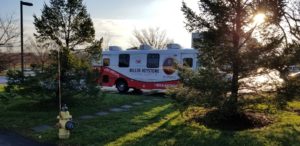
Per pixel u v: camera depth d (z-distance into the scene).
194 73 9.88
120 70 20.66
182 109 9.77
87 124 10.52
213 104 9.24
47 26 14.36
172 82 18.58
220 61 9.62
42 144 8.57
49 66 12.73
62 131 8.83
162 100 16.27
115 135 9.02
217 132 8.89
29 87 12.55
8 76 12.61
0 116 11.95
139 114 12.09
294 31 14.68
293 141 7.97
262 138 8.21
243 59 9.35
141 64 19.83
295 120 10.33
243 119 10.05
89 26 14.68
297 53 9.23
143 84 19.72
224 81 9.41
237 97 9.62
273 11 9.59
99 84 13.68
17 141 8.88
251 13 9.68
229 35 10.06
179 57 18.42
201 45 10.24
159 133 9.02
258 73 9.58
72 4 14.24
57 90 12.80
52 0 14.27
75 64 12.87
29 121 11.12
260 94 9.65
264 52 9.39
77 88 12.87
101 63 21.38
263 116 10.71
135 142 8.25
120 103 15.09
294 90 9.23
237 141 8.00
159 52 19.14
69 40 14.61
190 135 8.66
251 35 9.82
